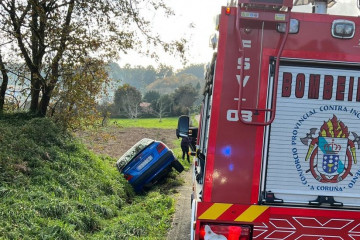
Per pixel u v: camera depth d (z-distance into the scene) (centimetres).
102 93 1341
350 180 341
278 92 335
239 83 325
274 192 335
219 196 332
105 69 1296
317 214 338
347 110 338
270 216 335
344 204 338
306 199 338
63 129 1201
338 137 339
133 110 5434
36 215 589
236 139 329
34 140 991
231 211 333
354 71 337
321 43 331
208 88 440
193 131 809
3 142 863
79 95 1230
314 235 339
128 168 1130
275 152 335
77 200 745
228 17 327
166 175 1233
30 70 1245
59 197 717
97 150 1816
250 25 326
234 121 329
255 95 328
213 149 329
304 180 338
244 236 336
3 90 1274
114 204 852
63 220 628
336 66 336
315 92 337
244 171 331
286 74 334
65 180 807
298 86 335
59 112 1276
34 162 824
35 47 1223
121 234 648
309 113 337
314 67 336
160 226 739
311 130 338
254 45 327
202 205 333
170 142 2717
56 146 1026
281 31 326
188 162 1698
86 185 858
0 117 1185
